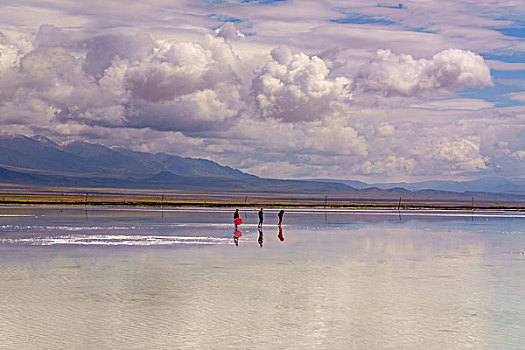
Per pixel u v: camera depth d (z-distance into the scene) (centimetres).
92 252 3438
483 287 2364
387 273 2738
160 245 3916
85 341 1505
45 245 3809
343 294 2189
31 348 1441
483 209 16038
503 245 4238
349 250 3778
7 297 2062
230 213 10031
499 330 1669
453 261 3234
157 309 1889
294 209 13075
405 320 1783
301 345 1502
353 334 1614
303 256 3406
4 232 4847
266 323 1725
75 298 2053
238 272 2716
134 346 1467
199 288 2275
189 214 9144
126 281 2417
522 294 2211
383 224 6994
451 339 1571
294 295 2158
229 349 1459
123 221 6756
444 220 8319
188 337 1559
